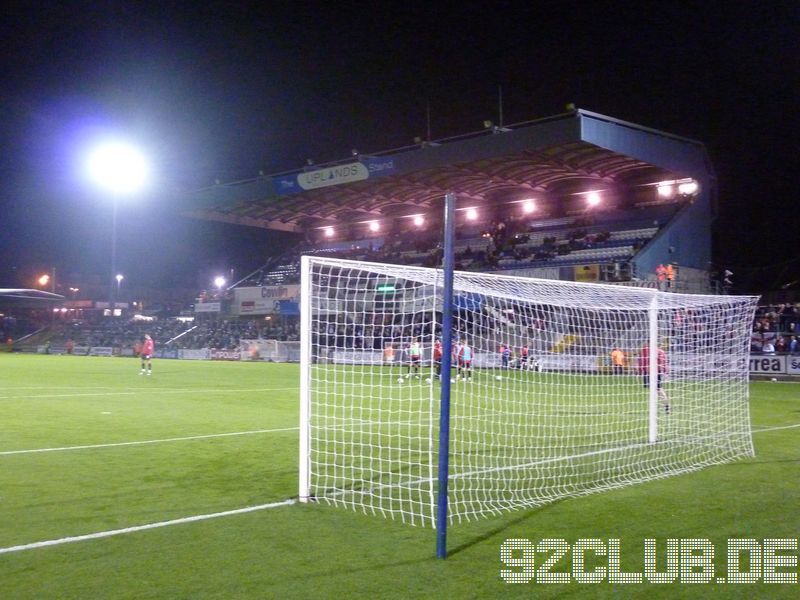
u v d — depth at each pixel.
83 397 17.89
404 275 7.60
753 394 21.12
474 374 14.13
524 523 6.43
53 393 18.98
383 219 50.44
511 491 7.69
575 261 37.47
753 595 4.82
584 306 11.41
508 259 40.78
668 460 9.66
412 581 4.90
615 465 9.23
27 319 63.78
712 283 37.28
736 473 8.84
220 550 5.52
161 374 27.89
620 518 6.63
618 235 38.06
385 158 37.78
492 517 6.63
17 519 6.33
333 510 6.77
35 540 5.73
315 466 8.90
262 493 7.42
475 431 11.99
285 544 5.69
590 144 31.36
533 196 42.66
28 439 10.88
